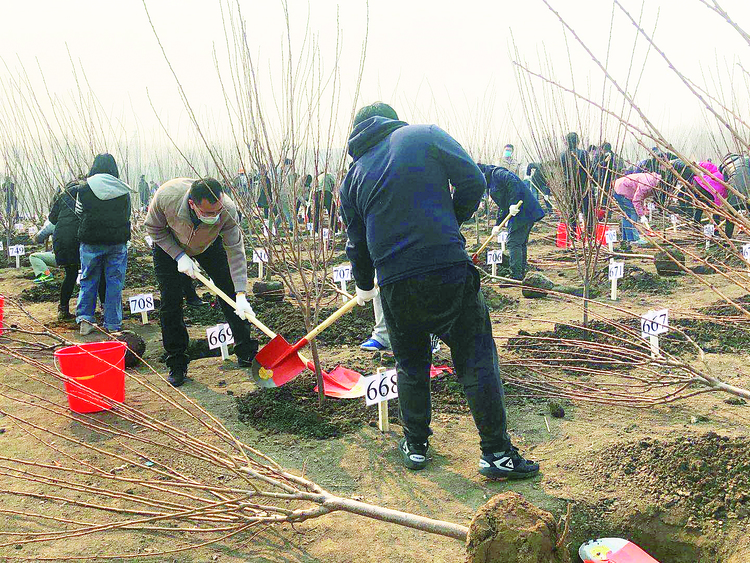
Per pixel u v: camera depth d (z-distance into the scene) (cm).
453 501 291
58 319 654
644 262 889
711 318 378
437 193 286
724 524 273
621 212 271
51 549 256
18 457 337
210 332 497
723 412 372
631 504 286
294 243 417
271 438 361
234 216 425
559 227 1013
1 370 482
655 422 362
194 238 417
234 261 434
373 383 359
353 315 614
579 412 387
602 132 509
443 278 281
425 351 315
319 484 308
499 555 194
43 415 393
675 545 276
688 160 188
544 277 718
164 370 488
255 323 413
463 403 404
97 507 232
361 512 243
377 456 339
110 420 385
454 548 256
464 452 340
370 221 295
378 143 303
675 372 432
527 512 202
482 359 299
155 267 443
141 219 1187
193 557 253
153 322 654
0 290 813
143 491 302
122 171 1026
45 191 1066
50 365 495
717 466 301
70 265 637
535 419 378
